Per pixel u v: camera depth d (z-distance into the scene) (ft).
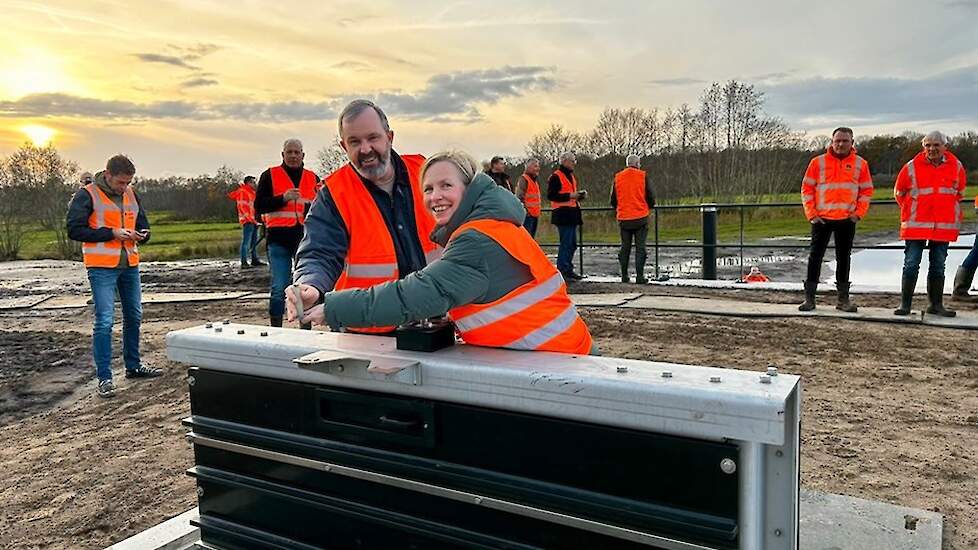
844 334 22.66
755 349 21.20
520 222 7.07
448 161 7.29
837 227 25.52
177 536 10.34
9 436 16.55
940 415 15.08
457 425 5.76
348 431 6.30
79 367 22.99
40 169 82.12
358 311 6.55
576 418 5.22
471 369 5.59
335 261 10.21
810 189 25.75
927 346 20.89
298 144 22.93
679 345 21.98
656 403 4.88
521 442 5.49
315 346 6.49
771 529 5.17
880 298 29.09
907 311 24.88
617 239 62.18
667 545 4.94
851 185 25.02
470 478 5.70
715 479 4.79
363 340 6.75
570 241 37.11
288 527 6.85
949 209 23.95
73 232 18.99
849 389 17.07
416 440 5.94
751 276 36.47
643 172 35.78
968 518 10.52
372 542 6.31
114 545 10.25
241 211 54.70
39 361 23.97
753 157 105.70
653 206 36.24
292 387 6.61
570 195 36.68
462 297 6.51
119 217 20.01
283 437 6.72
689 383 4.93
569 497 5.29
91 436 16.22
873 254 49.03
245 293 38.96
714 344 21.95
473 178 7.14
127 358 21.26
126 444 15.55
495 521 5.66
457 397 5.70
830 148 25.29
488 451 5.65
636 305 28.76
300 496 6.66
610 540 5.17
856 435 14.03
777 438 4.52
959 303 27.53
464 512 5.80
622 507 5.09
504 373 5.45
